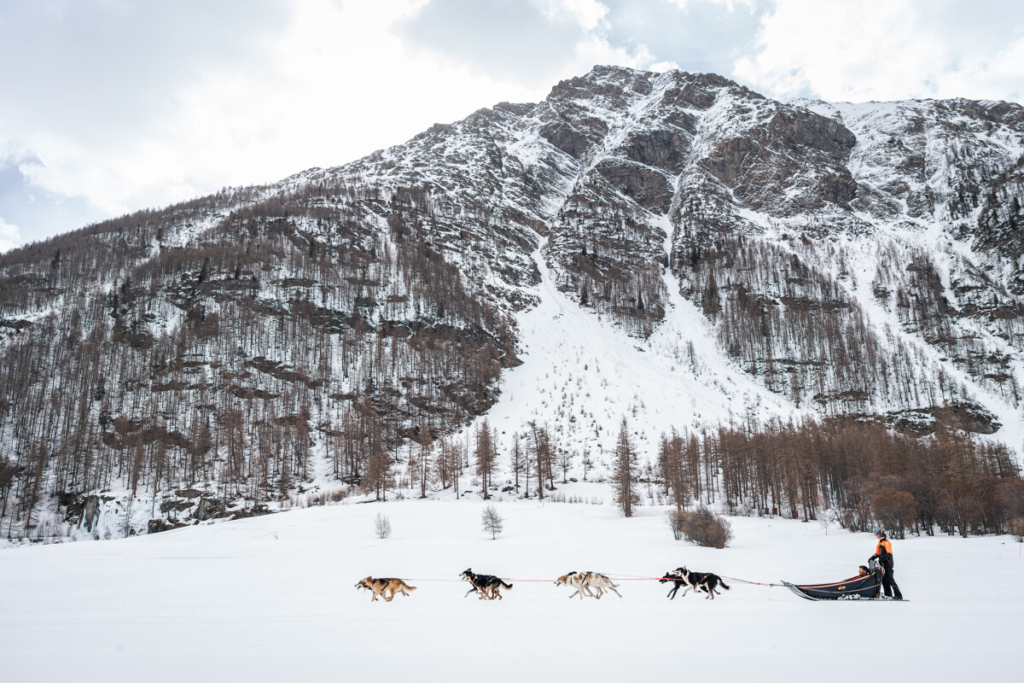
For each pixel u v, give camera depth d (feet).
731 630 48.78
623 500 297.94
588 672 36.55
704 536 168.86
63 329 510.99
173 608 70.59
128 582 104.01
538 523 240.73
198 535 223.92
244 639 49.34
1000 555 121.60
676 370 593.01
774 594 72.13
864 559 125.70
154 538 219.82
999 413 492.54
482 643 46.01
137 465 352.08
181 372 465.88
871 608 59.11
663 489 371.97
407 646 45.39
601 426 460.55
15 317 533.14
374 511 286.66
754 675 34.76
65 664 40.83
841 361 568.41
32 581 106.52
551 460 387.75
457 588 90.58
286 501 356.79
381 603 72.90
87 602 78.28
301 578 107.76
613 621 54.80
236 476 364.99
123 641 49.24
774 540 195.11
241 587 95.86
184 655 43.39
